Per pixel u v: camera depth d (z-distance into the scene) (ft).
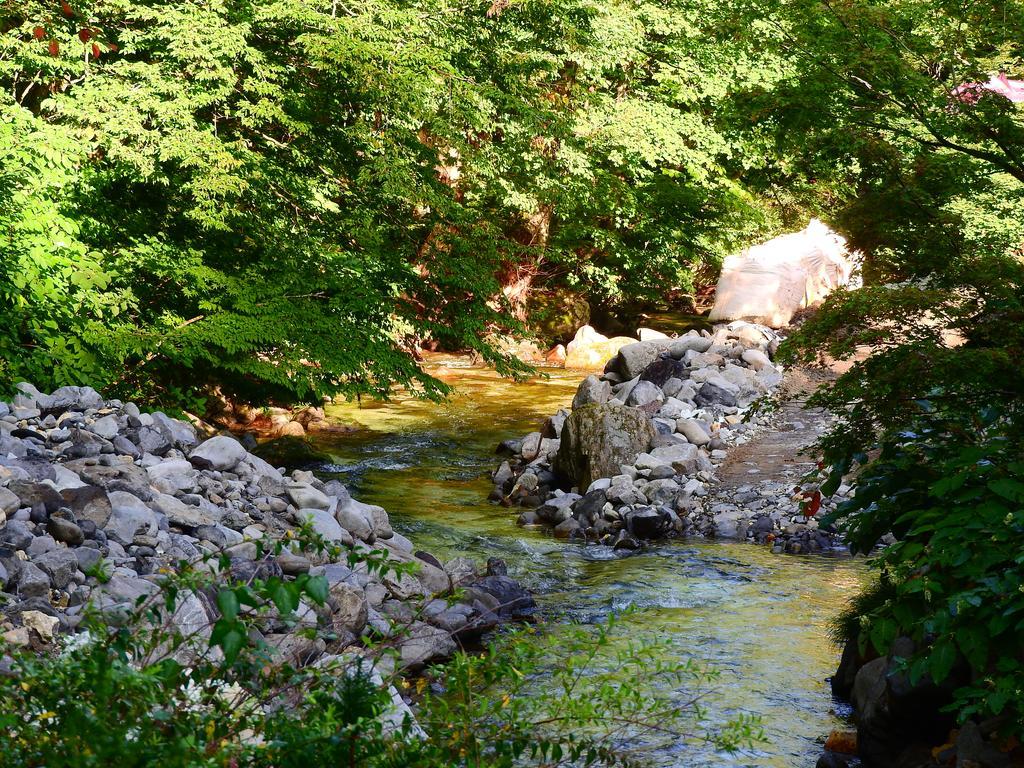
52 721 8.73
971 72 20.62
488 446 47.98
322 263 43.83
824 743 17.94
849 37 20.83
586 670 20.90
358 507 26.61
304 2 45.42
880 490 17.70
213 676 10.08
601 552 31.96
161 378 44.29
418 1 53.26
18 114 37.58
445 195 47.39
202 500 24.02
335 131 48.08
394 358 43.06
